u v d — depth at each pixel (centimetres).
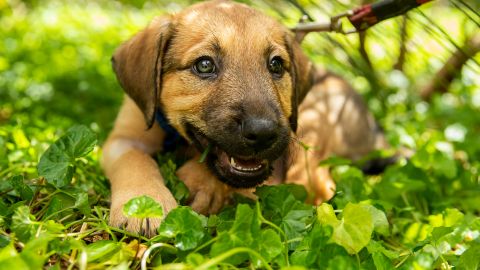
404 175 59
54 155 48
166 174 51
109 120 80
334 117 69
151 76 52
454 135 79
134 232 44
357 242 41
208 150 48
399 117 87
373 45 98
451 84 92
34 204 47
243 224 40
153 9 119
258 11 55
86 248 39
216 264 38
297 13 70
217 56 50
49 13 146
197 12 53
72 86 95
